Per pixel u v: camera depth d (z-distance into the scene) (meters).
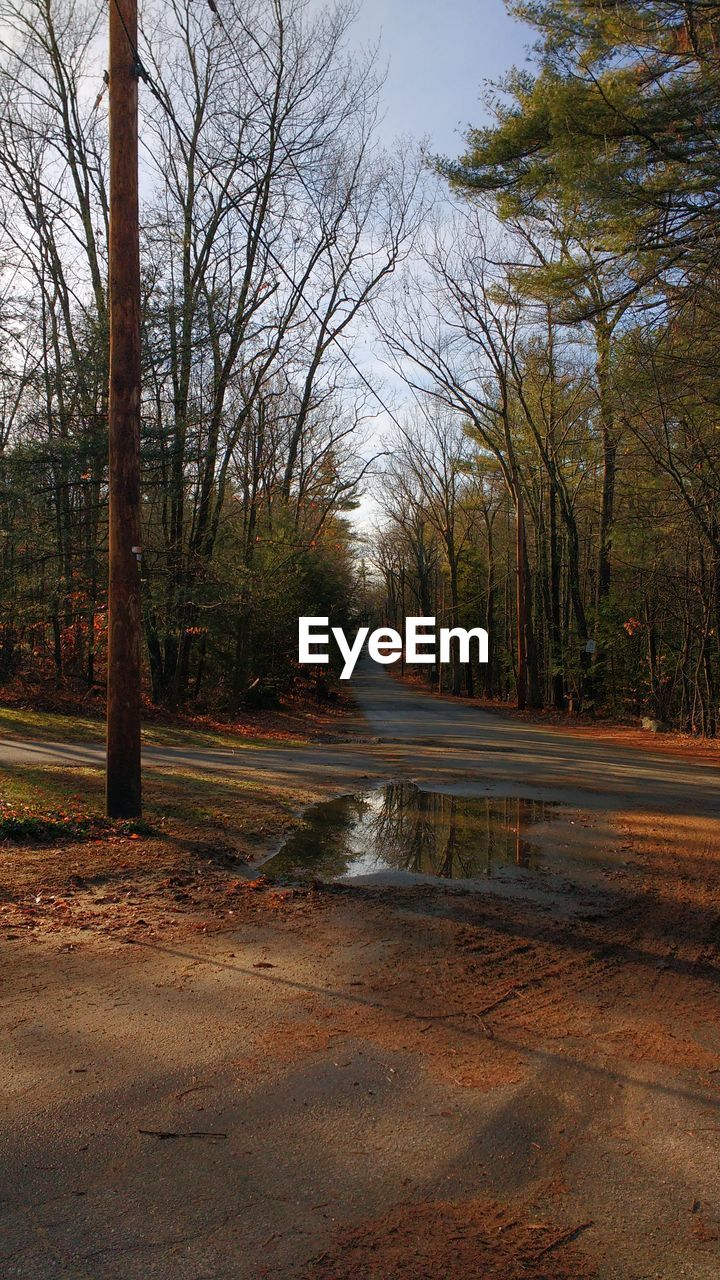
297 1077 3.94
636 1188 3.12
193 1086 3.84
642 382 18.39
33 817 8.92
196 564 19.72
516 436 40.66
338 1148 3.36
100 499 19.56
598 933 6.32
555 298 15.96
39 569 19.12
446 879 7.93
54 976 5.14
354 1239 2.81
